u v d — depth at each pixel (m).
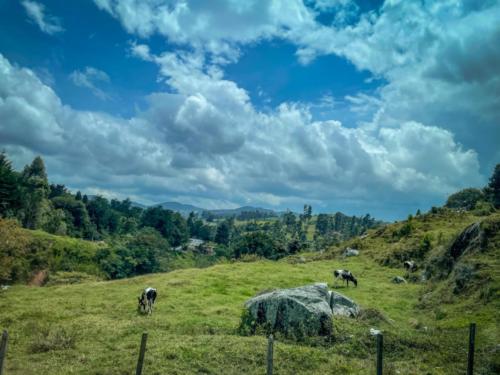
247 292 36.03
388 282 45.00
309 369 17.62
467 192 107.50
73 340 21.08
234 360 18.16
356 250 64.69
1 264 54.69
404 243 59.19
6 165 108.06
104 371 16.64
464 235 39.88
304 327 22.62
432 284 37.94
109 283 43.31
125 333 22.81
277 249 91.81
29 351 19.77
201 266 161.12
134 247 130.88
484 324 23.70
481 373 17.31
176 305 30.61
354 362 18.42
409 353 19.94
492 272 30.20
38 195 129.38
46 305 31.44
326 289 28.64
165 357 18.22
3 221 57.34
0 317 27.12
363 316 26.48
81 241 114.56
